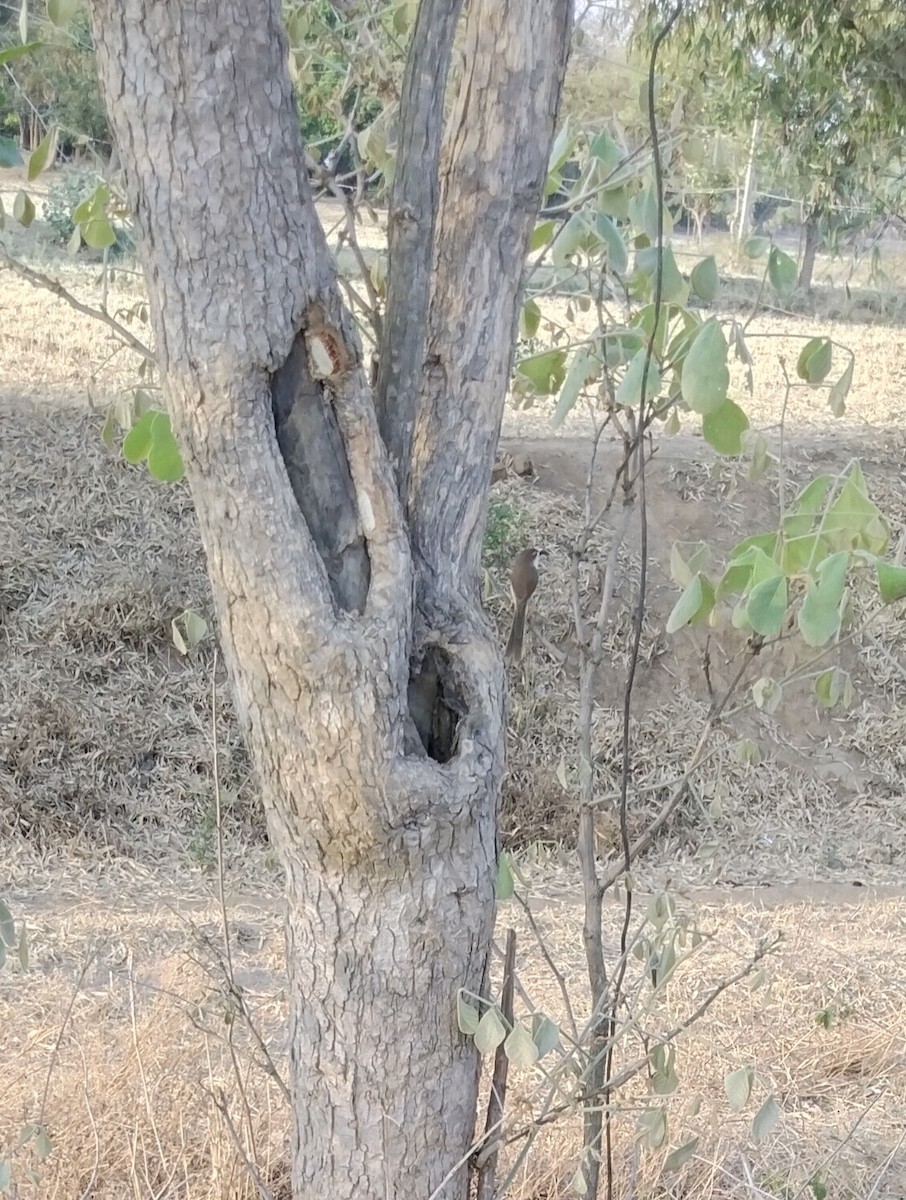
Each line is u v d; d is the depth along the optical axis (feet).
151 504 26.76
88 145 7.55
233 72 5.01
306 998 6.34
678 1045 12.82
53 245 27.73
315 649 5.51
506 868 6.67
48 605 24.29
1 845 20.31
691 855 23.09
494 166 6.12
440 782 5.88
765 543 6.20
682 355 6.49
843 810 25.27
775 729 26.32
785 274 6.58
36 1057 11.91
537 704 24.43
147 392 8.07
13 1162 9.44
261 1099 10.69
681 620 6.26
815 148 23.02
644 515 6.74
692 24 19.16
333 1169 6.45
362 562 5.78
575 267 7.22
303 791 5.81
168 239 5.19
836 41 24.39
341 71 7.68
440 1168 6.48
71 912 17.81
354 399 5.57
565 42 6.13
